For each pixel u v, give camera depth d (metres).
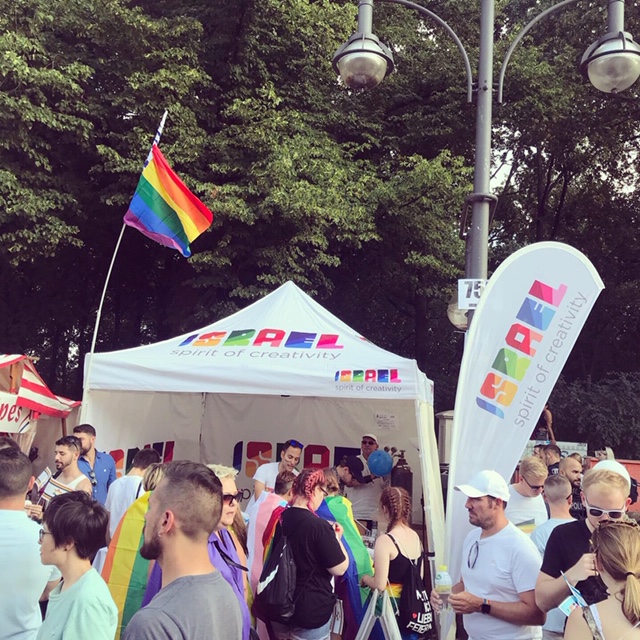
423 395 6.70
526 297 5.25
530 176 22.91
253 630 3.39
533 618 3.32
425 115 16.27
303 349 6.96
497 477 3.58
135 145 12.88
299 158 13.03
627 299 20.73
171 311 16.66
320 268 16.38
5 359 7.75
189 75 12.80
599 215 21.94
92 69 12.69
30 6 12.68
